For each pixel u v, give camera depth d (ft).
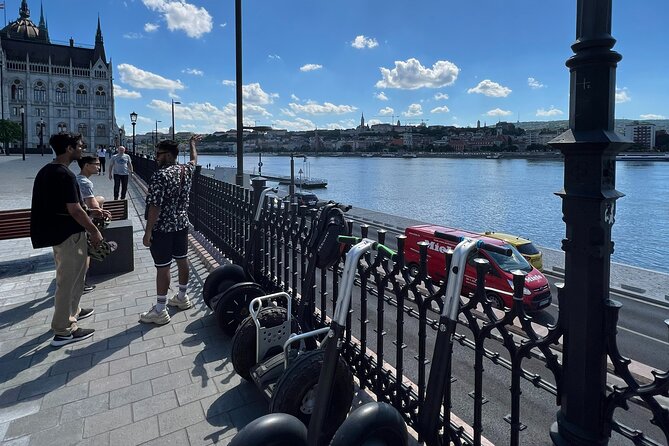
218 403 10.43
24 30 553.64
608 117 5.39
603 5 5.39
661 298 47.16
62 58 448.24
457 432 7.73
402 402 9.20
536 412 17.04
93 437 9.18
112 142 469.57
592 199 5.43
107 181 76.54
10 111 423.23
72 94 450.30
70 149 13.08
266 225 15.05
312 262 10.30
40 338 13.89
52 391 10.88
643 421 17.22
